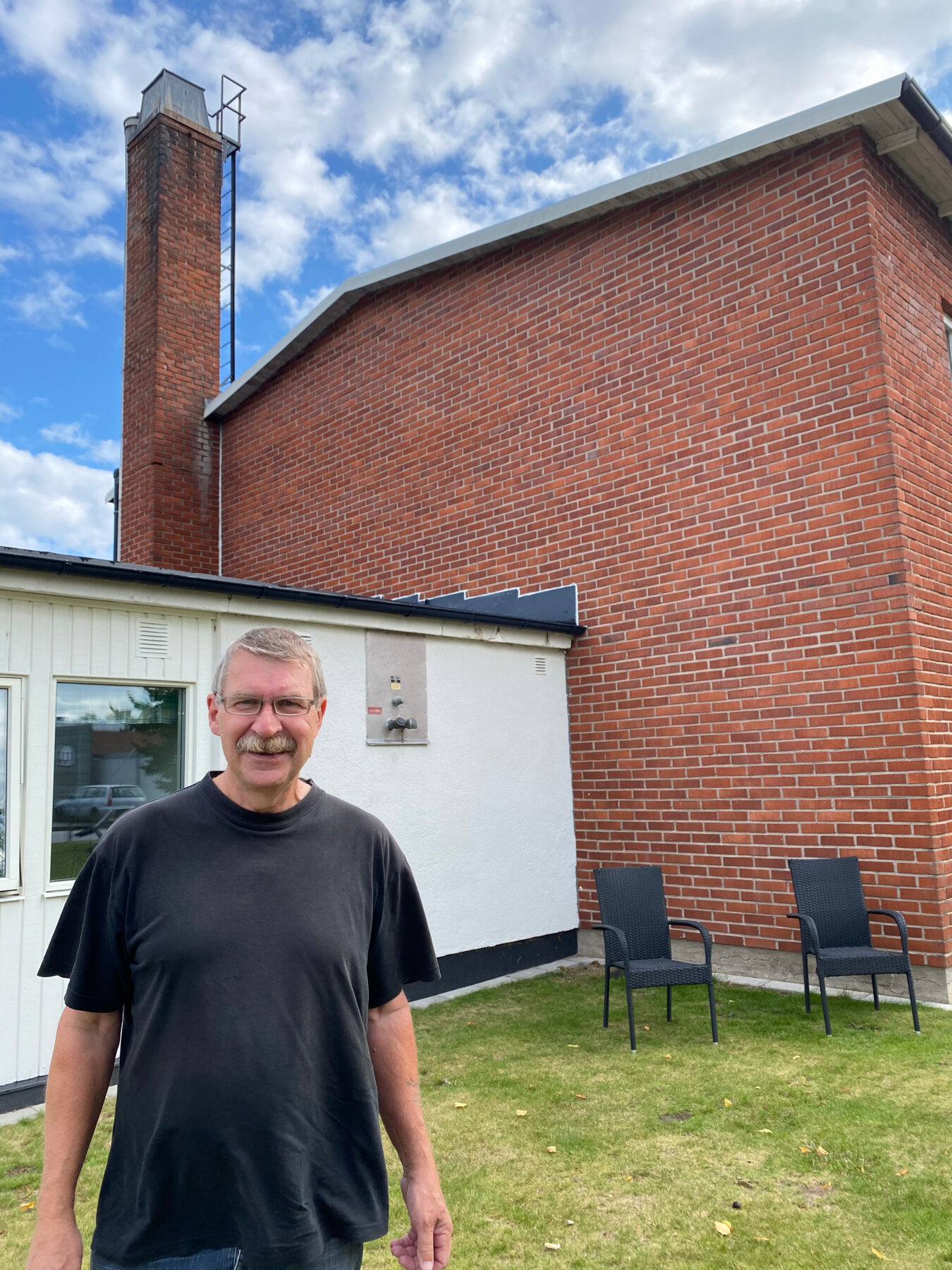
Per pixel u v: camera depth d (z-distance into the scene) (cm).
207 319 1227
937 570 641
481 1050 507
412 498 952
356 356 1036
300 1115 162
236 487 1191
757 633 666
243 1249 155
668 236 745
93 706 497
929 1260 284
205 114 1270
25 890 453
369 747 625
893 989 584
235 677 180
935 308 705
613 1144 377
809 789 631
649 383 748
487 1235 308
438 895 654
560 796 762
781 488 660
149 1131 157
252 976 164
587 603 780
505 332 872
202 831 175
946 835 587
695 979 512
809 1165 351
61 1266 153
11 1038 441
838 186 644
